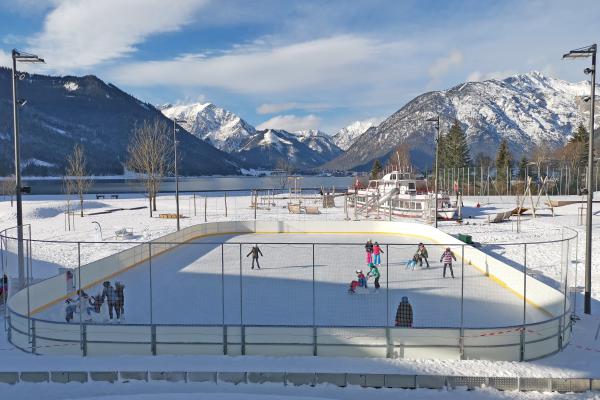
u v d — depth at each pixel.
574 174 77.44
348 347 13.27
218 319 15.98
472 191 79.06
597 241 31.94
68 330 13.55
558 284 20.91
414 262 24.58
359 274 20.02
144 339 13.48
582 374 11.92
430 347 13.09
